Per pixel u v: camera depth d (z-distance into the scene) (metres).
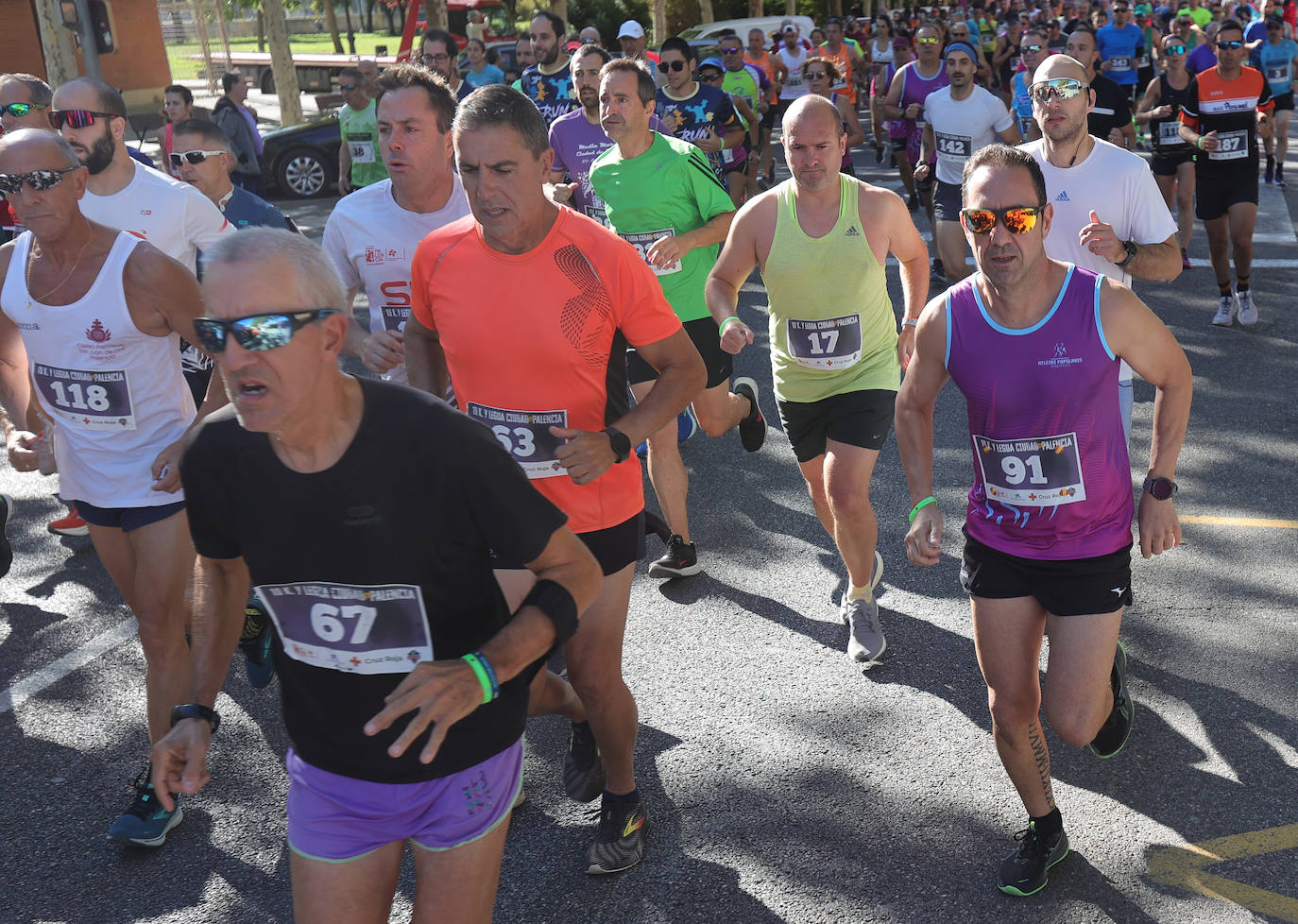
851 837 3.15
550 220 2.77
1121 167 4.05
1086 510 2.74
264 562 1.95
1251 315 7.81
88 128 3.71
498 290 2.79
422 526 1.90
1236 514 5.11
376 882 2.10
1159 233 4.07
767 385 7.29
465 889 2.09
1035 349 2.71
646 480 5.88
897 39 17.30
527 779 3.49
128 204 3.82
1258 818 3.14
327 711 2.04
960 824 3.19
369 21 66.69
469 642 2.04
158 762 2.07
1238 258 7.72
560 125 6.23
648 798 3.35
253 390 1.78
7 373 3.52
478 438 1.90
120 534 3.38
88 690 4.12
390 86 3.58
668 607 4.52
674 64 7.69
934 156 8.62
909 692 3.86
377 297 3.88
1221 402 6.50
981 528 2.87
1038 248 2.66
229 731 3.82
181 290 3.13
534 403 2.84
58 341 3.16
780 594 4.59
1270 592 4.40
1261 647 4.01
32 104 5.12
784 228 3.95
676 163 4.79
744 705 3.81
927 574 4.71
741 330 3.80
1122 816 3.18
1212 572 4.58
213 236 4.00
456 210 3.75
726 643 4.23
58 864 3.20
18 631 4.55
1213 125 7.50
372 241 3.80
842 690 3.89
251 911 2.99
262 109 28.94
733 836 3.17
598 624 2.87
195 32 45.00
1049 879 2.95
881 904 2.90
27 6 20.61
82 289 3.11
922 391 2.93
